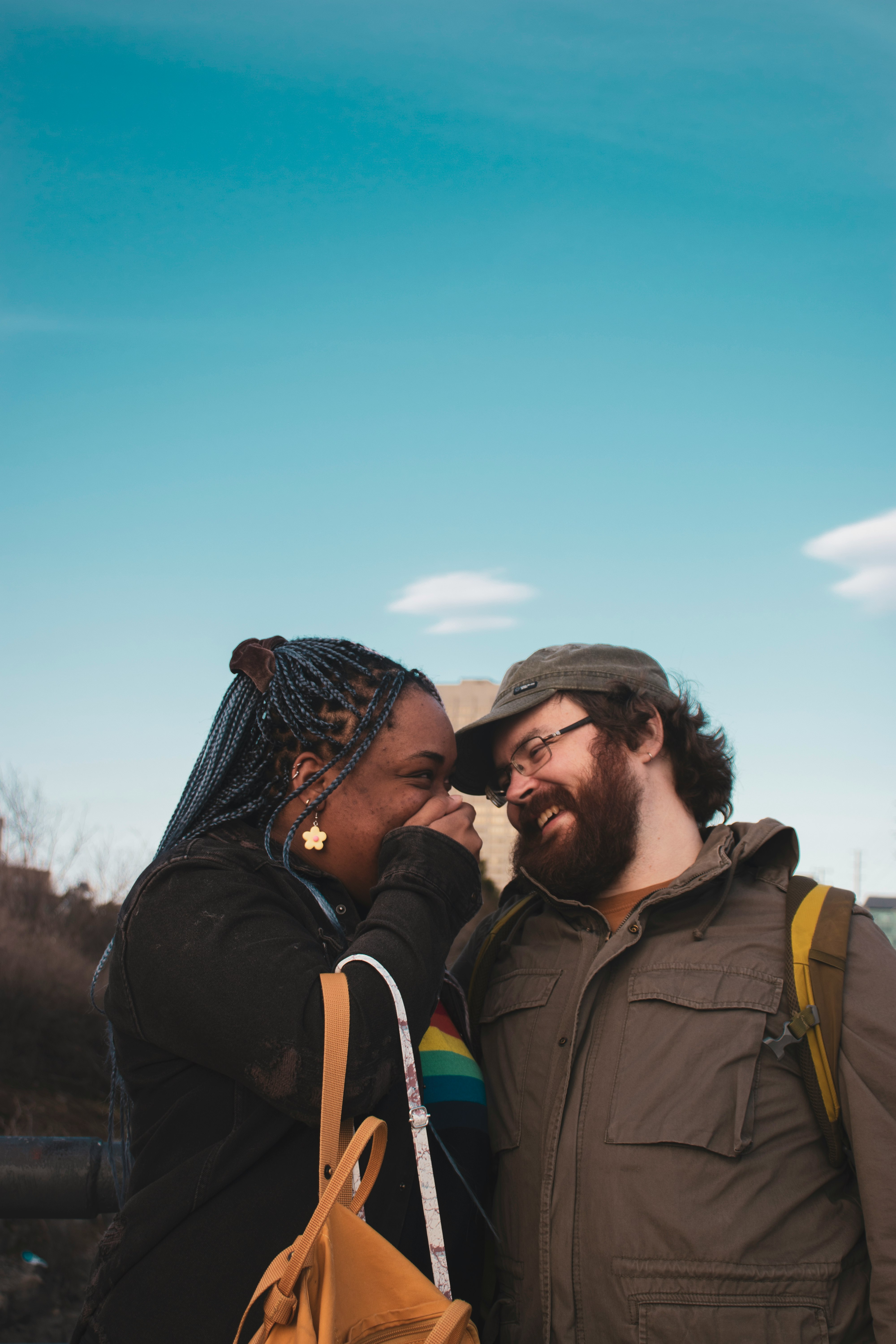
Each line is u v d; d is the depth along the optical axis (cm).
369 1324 123
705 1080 158
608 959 172
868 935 168
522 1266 164
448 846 166
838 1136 156
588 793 188
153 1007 150
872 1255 147
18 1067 703
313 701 173
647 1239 151
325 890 172
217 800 177
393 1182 152
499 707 202
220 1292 138
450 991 189
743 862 188
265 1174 144
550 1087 169
